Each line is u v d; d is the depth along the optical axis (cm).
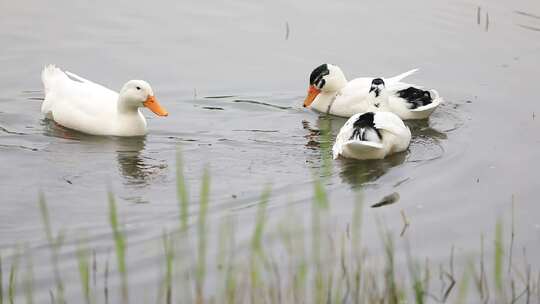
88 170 1272
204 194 818
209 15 1953
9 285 915
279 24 1911
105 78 1641
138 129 1422
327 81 1563
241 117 1516
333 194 1178
